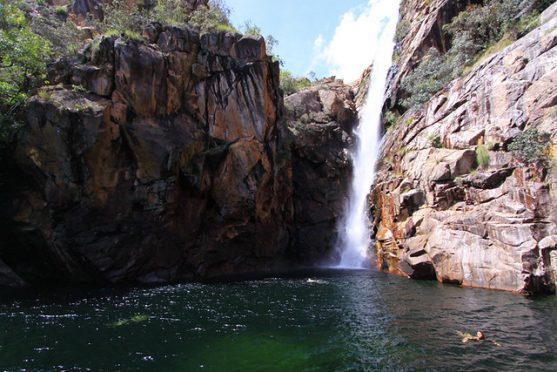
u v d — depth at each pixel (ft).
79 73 67.15
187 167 74.59
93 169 64.08
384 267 82.28
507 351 32.30
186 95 78.43
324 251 99.91
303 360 31.58
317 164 104.68
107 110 65.41
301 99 117.39
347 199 106.32
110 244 66.44
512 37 74.79
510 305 46.73
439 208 68.23
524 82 62.69
